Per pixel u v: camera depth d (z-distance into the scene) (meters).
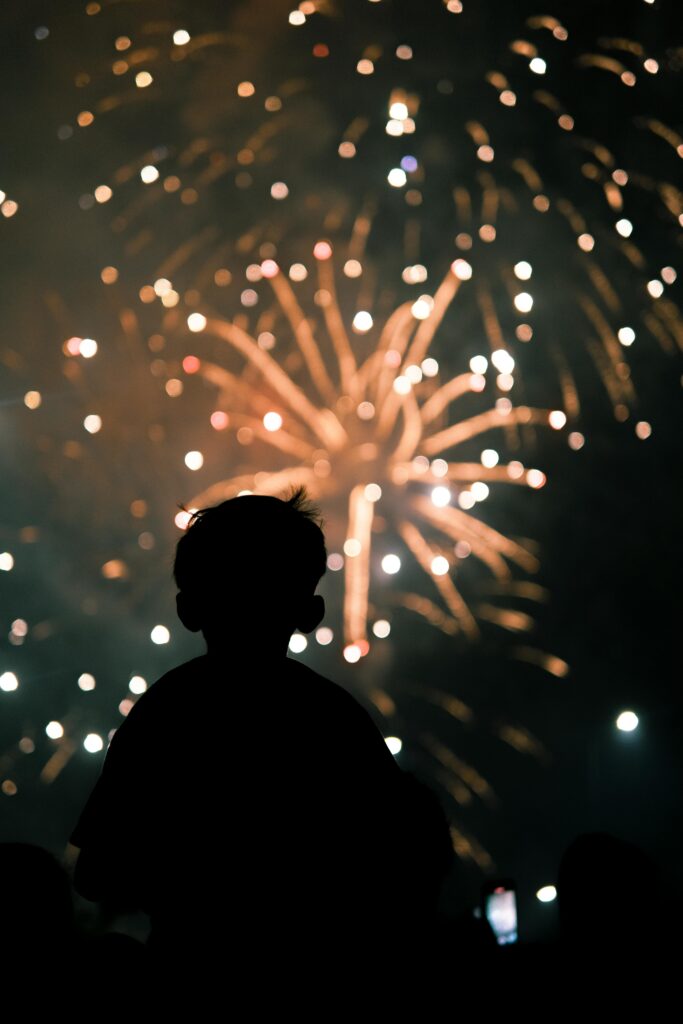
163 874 1.74
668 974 2.24
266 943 1.71
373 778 1.80
